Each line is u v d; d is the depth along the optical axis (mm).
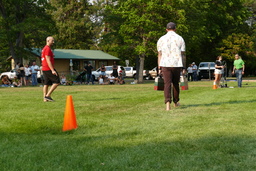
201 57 54594
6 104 10406
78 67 50656
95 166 3602
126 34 37469
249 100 10461
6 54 40938
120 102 10672
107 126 6047
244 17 53281
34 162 3803
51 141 4863
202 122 6246
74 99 12133
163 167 3527
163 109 8469
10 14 38156
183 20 33844
